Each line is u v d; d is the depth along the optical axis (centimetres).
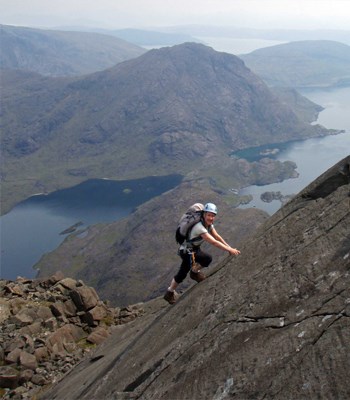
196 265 1316
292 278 949
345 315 766
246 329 923
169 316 1332
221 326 1004
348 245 916
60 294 3117
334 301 813
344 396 646
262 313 931
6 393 2162
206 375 898
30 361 2339
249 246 1252
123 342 1731
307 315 831
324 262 923
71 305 2966
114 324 2902
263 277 1038
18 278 3362
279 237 1162
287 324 855
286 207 1307
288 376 741
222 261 1338
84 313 2912
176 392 932
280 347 807
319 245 985
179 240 1306
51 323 2742
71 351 2552
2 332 2647
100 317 2909
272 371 773
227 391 815
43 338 2609
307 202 1250
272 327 877
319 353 735
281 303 912
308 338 777
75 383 1741
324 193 1245
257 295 991
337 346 721
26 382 2236
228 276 1188
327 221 1044
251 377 798
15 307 2934
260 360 816
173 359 1060
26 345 2505
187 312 1212
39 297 3092
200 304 1184
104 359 1705
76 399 1502
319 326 783
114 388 1220
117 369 1364
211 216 1263
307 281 911
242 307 998
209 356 944
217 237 1321
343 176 1223
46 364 2367
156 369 1084
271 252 1130
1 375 2228
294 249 1040
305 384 706
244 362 843
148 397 1009
